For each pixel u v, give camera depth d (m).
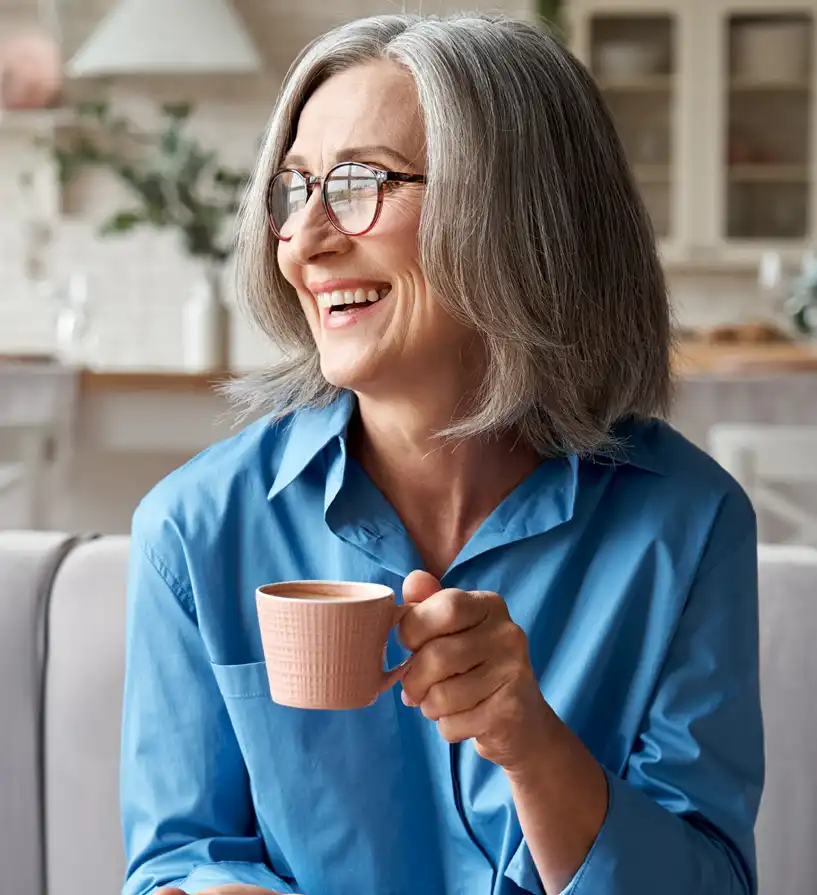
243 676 1.04
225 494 1.09
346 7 5.79
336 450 1.08
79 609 1.27
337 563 1.05
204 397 3.12
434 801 1.04
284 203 1.02
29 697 1.26
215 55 4.90
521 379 1.00
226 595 1.07
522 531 1.04
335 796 1.03
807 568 1.27
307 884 1.05
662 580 1.05
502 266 0.97
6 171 5.75
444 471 1.05
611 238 1.05
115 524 3.26
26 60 5.63
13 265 5.76
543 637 1.04
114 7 5.68
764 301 5.90
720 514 1.08
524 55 1.01
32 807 1.26
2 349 5.75
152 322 5.80
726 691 1.04
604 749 1.04
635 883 0.92
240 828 1.09
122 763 1.09
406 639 0.83
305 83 1.04
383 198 0.97
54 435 3.02
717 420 2.89
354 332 0.99
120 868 1.24
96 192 5.76
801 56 5.73
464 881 1.04
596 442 1.06
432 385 1.01
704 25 5.71
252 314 1.12
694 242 5.78
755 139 5.80
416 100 0.99
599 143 1.04
